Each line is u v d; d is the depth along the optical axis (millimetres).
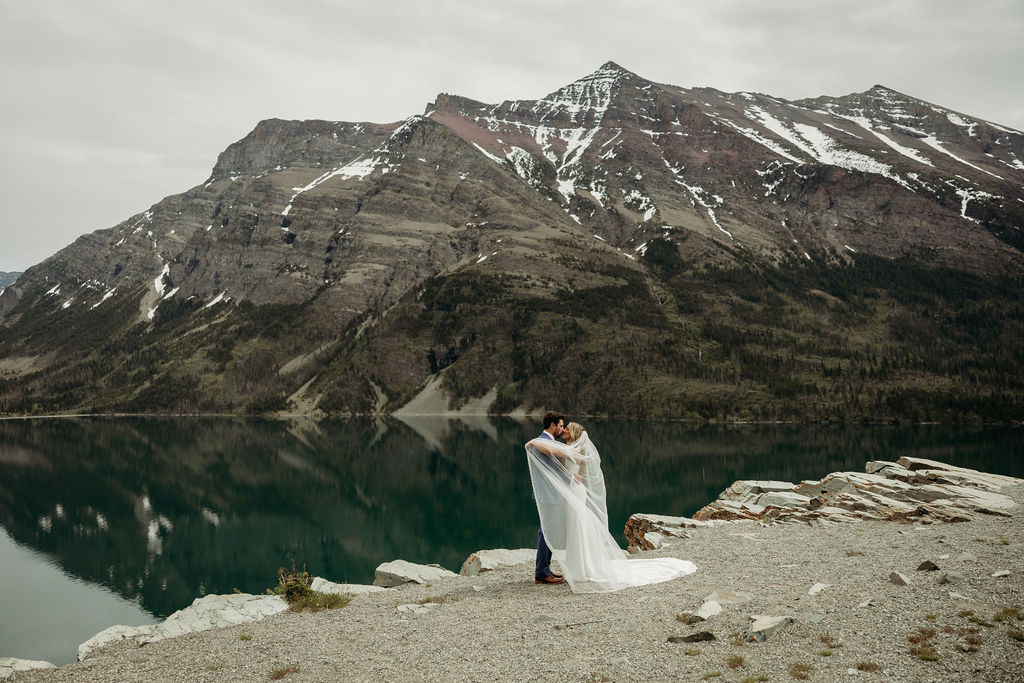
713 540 21719
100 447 174500
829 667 9336
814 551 18484
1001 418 197000
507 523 80812
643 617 12609
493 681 9922
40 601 57938
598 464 16547
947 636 10156
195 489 112188
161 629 15391
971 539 18797
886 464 38469
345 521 86438
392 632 13336
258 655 12469
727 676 9320
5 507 99312
